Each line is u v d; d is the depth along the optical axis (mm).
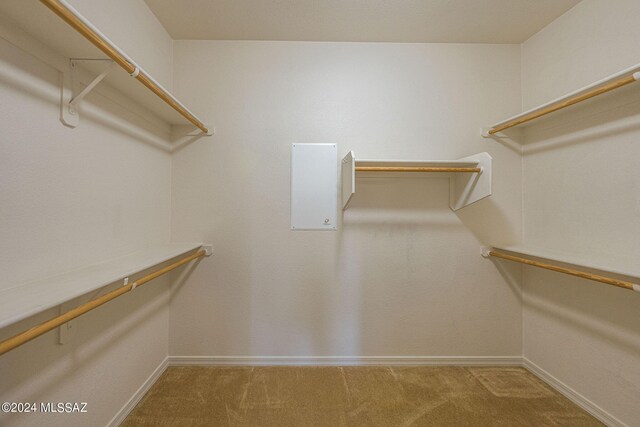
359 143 2025
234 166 1997
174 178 1980
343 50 2031
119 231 1430
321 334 2008
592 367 1547
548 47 1848
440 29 1899
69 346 1127
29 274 950
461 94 2049
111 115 1358
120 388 1446
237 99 2002
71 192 1124
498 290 2045
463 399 1646
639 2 1358
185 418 1472
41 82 992
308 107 2018
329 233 2016
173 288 1975
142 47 1628
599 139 1525
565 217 1729
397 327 2025
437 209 2045
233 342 1983
